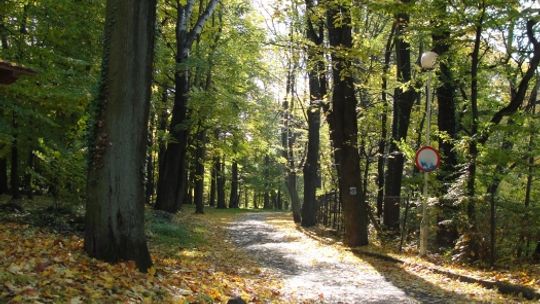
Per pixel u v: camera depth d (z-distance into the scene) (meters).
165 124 30.66
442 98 16.70
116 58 7.67
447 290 9.30
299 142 31.55
